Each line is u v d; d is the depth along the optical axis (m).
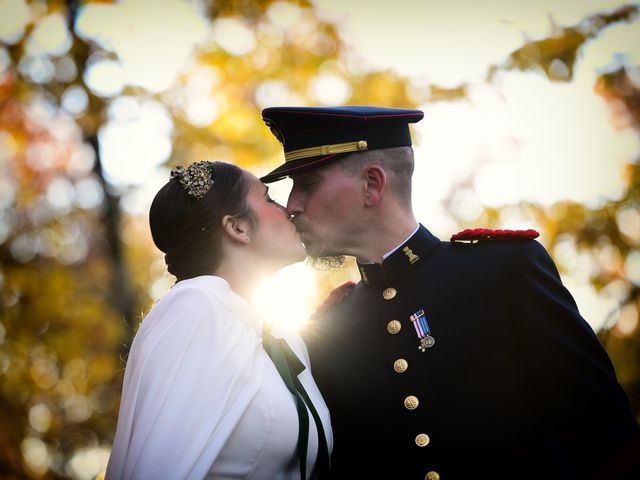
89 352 7.97
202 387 2.59
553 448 2.79
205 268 2.98
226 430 2.59
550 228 6.82
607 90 6.79
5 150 7.82
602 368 2.66
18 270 8.07
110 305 7.86
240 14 7.16
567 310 2.74
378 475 2.86
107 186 7.46
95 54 7.16
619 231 6.77
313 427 2.81
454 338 2.87
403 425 2.83
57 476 8.14
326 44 7.13
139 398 2.59
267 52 7.12
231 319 2.77
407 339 2.93
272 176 3.07
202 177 2.98
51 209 8.14
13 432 7.95
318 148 3.03
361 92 6.97
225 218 2.95
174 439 2.50
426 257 3.07
